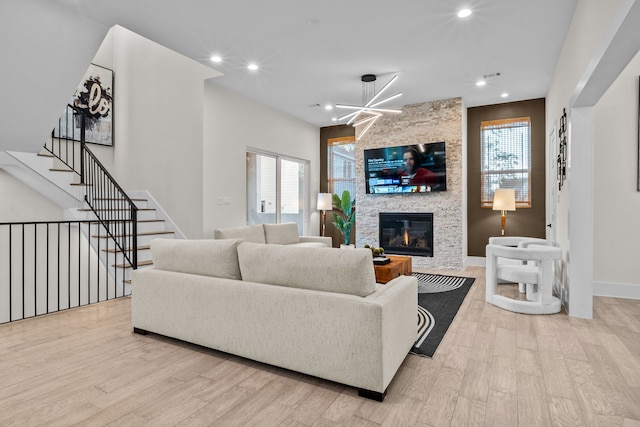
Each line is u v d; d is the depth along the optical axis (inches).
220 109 214.8
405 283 97.3
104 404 76.8
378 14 134.8
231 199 223.1
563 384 85.5
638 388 83.5
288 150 278.1
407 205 258.2
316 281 88.8
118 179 246.1
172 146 216.8
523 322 131.0
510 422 70.6
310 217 310.2
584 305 135.9
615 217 167.3
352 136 306.8
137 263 175.2
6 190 210.2
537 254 140.4
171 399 79.0
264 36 151.8
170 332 110.0
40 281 222.7
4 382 85.9
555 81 186.2
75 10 128.6
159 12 131.8
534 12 133.9
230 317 98.4
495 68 187.2
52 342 111.0
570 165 137.2
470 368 94.2
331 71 191.2
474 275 223.9
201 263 106.7
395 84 211.6
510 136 248.1
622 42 88.4
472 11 133.1
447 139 242.1
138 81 235.3
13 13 120.5
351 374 81.3
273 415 73.2
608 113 167.3
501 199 224.7
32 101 151.8
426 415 73.0
